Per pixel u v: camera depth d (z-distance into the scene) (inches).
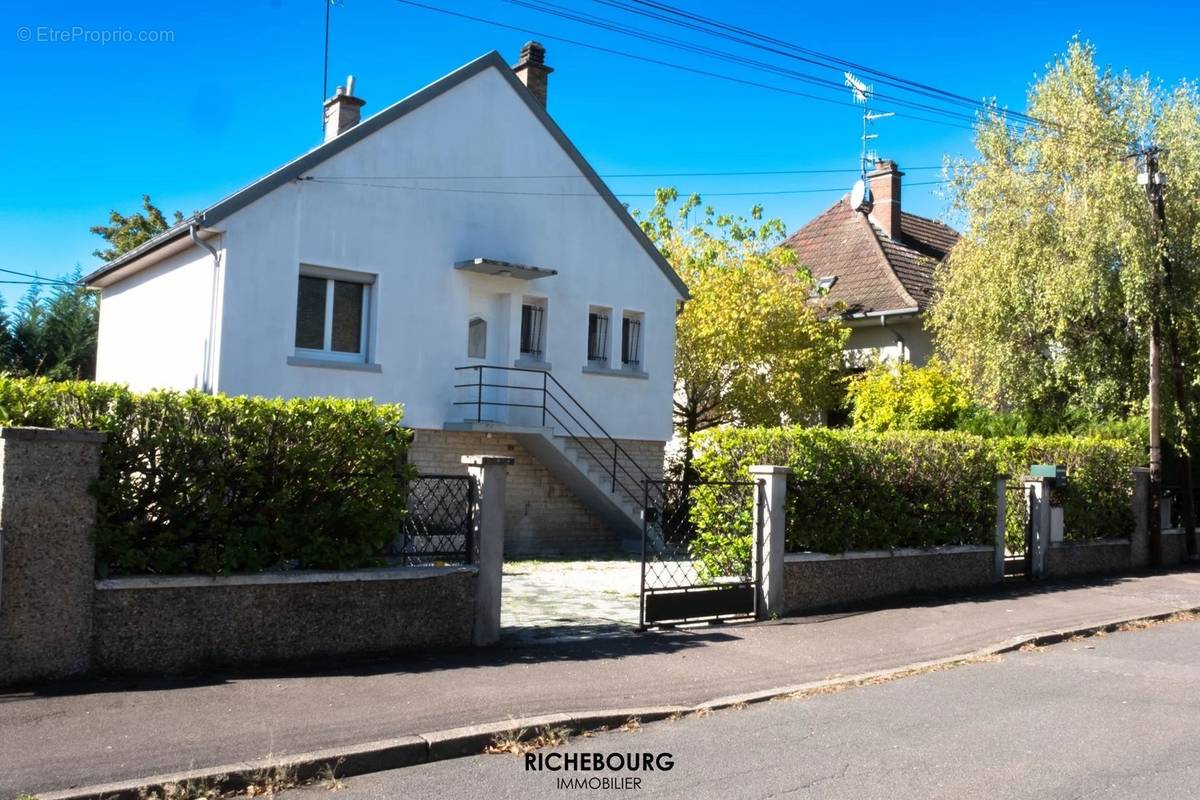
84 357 1082.7
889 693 329.4
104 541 283.0
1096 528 663.8
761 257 950.4
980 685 345.1
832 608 470.9
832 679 342.3
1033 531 612.7
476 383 679.1
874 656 380.8
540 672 324.2
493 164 699.4
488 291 694.5
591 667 335.6
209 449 302.7
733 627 419.2
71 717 246.1
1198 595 570.6
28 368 1058.1
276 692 280.8
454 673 315.6
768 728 281.6
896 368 903.1
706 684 324.2
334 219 625.0
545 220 725.3
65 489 275.7
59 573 274.5
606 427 751.1
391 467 342.3
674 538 498.6
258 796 216.4
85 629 279.1
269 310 599.2
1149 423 719.7
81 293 1113.4
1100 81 747.4
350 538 333.4
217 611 303.1
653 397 781.9
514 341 701.9
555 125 730.8
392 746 239.9
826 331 922.7
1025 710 309.1
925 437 530.9
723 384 902.4
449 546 359.6
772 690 322.7
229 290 585.9
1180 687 346.0
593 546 738.8
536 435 686.5
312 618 321.1
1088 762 253.8
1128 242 674.2
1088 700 324.5
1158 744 271.6
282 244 605.0
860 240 1104.8
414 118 661.3
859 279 1048.2
